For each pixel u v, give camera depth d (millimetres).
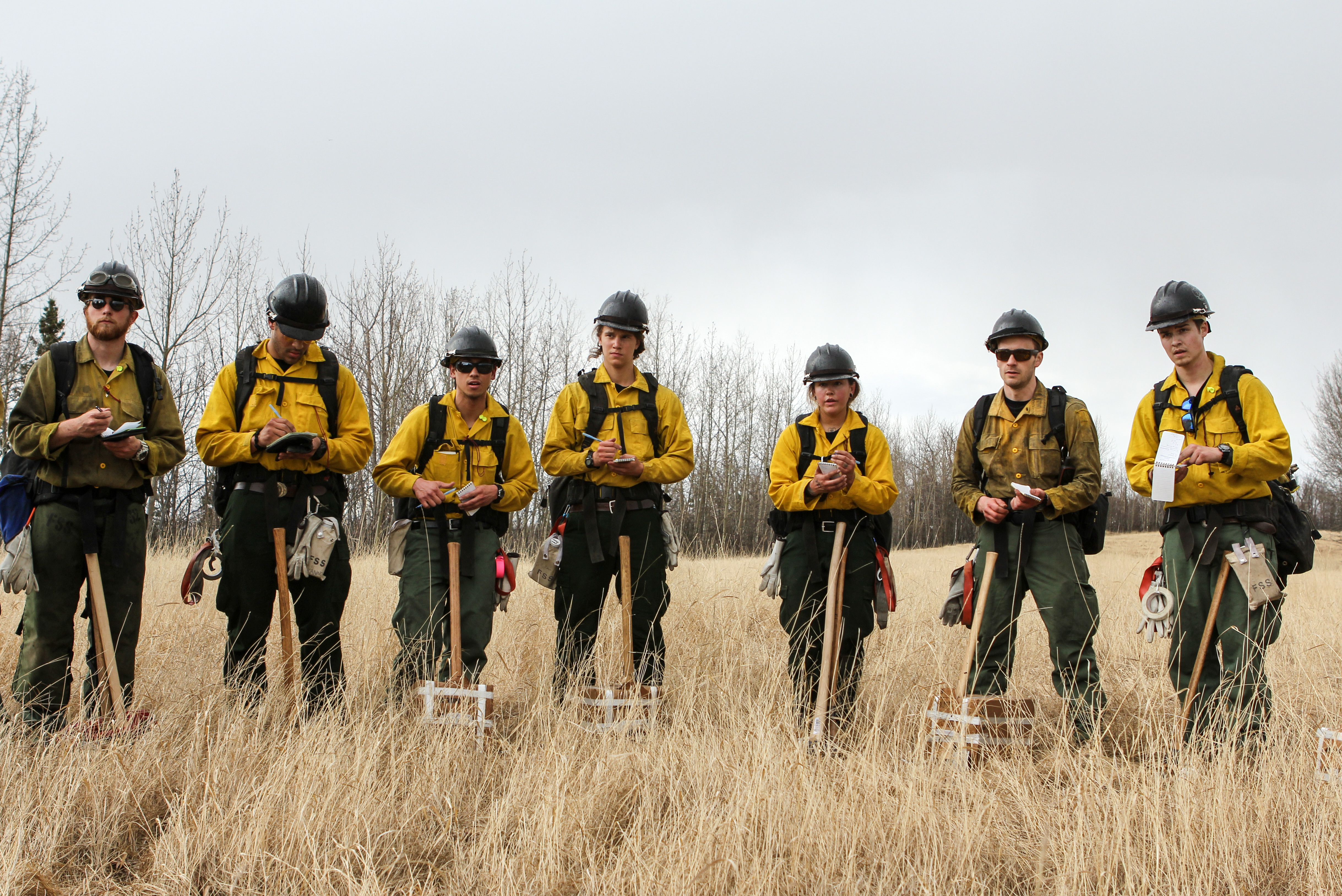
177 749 3480
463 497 4387
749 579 9109
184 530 14109
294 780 3211
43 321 28250
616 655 5430
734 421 32844
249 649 4293
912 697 4684
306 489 4277
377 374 20453
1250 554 3904
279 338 4277
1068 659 4320
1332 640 5676
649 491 4695
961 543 49062
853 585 4480
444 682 4199
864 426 4652
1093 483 4344
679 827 3043
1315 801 3123
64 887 2783
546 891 2750
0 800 3033
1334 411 37375
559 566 4684
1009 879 2967
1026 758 3748
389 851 3006
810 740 4023
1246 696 3908
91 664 3963
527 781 3379
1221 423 4070
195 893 2754
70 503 3869
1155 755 3666
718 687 4555
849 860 2871
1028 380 4500
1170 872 2740
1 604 5633
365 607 6051
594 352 4883
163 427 4219
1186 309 4137
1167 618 4168
